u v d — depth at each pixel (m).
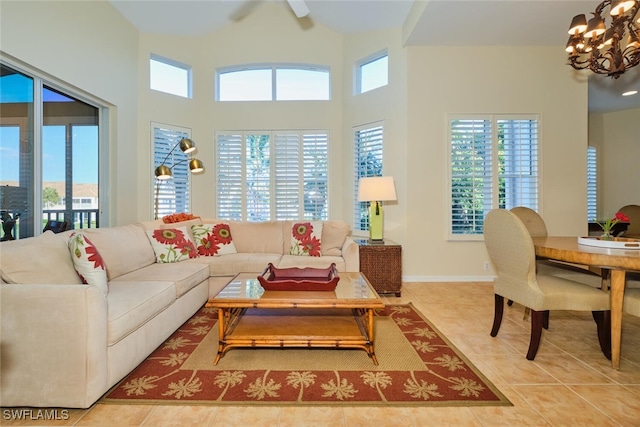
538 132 3.98
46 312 1.43
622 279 1.83
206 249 3.33
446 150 3.96
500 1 3.08
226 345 1.88
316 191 4.80
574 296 1.92
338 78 4.74
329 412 1.46
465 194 3.97
